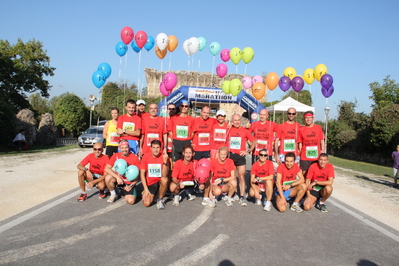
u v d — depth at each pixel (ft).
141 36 28.68
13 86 82.07
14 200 20.18
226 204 21.65
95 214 17.88
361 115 84.12
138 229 15.56
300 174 20.25
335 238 15.29
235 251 13.25
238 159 23.22
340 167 49.19
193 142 24.52
